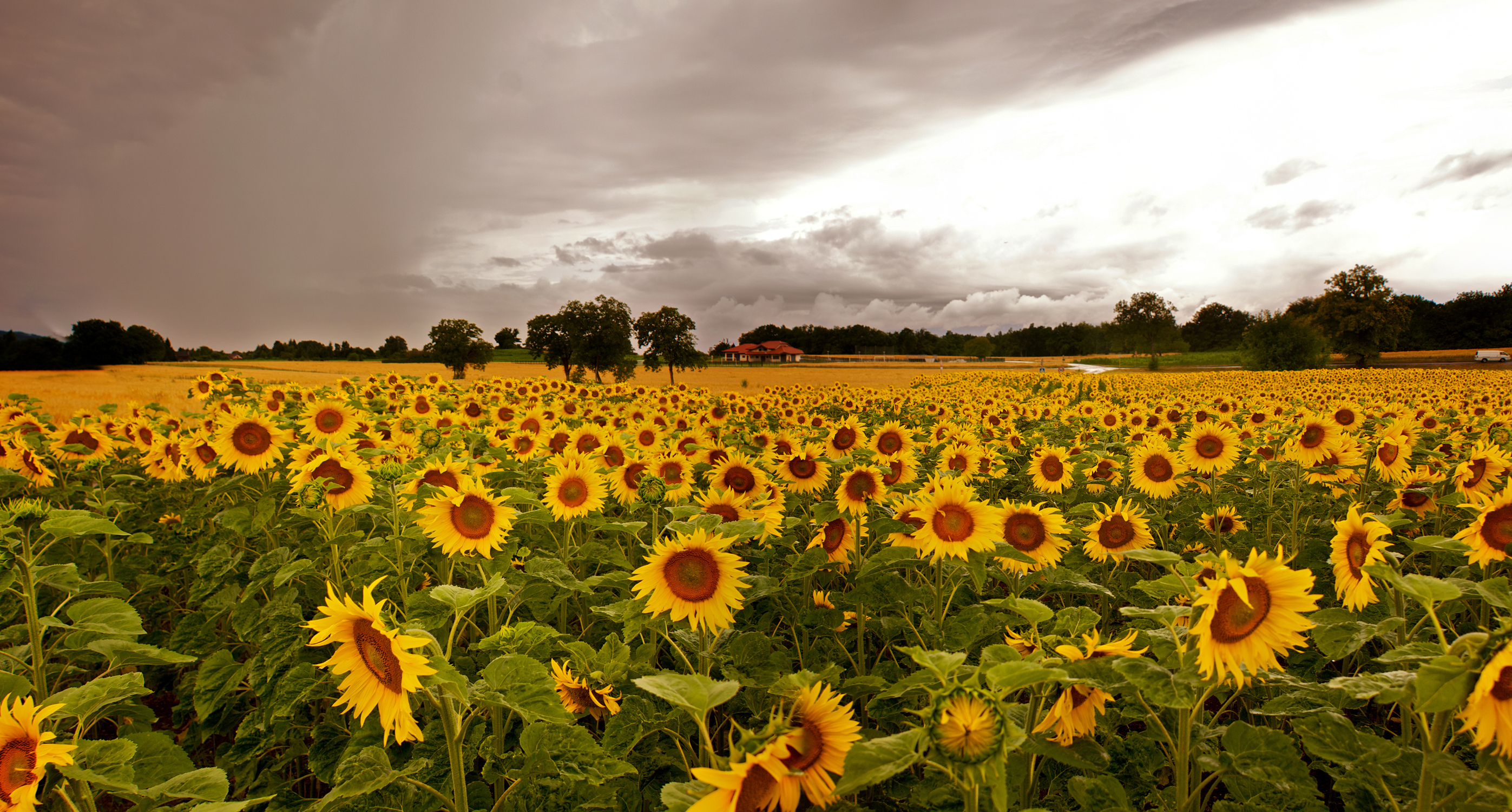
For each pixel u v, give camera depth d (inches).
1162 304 5684.1
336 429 292.4
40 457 284.4
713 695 86.3
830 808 92.4
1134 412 500.4
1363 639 110.7
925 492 161.5
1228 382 1546.5
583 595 190.4
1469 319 5561.0
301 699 138.3
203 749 193.2
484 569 161.0
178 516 273.7
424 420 374.9
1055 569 166.6
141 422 354.6
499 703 102.2
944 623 150.5
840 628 161.8
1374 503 270.4
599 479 197.6
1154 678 94.0
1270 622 90.9
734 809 77.1
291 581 174.6
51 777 110.7
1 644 164.9
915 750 79.2
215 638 184.7
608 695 131.1
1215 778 108.7
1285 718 156.6
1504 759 86.7
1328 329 3863.2
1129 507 197.0
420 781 115.5
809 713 89.3
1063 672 77.5
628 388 639.1
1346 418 373.4
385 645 95.0
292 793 128.1
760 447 345.4
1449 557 201.6
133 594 213.5
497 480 237.6
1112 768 120.6
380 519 190.2
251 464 227.5
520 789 117.5
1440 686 80.4
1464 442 370.3
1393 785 103.3
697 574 128.6
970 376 2023.9
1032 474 298.0
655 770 129.3
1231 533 264.1
